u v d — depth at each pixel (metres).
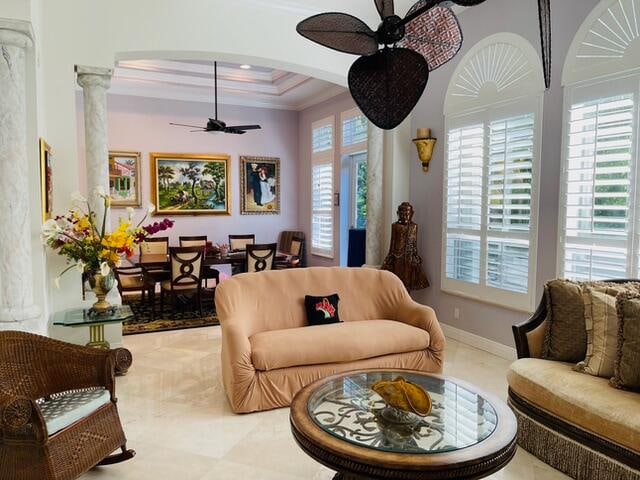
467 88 4.78
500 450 1.88
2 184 3.27
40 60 3.97
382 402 2.34
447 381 2.61
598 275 3.54
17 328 3.31
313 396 2.37
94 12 4.31
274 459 2.69
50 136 4.20
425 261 5.48
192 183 8.54
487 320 4.66
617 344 2.49
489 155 4.51
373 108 2.28
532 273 4.10
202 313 6.30
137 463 2.64
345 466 1.83
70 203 4.28
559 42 3.82
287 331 3.62
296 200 9.49
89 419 2.37
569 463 2.47
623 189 3.36
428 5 1.95
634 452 2.12
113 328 4.50
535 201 4.06
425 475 1.75
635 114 3.26
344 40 2.22
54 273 4.25
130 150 8.04
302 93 8.27
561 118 3.82
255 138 9.05
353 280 4.27
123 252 3.86
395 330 3.72
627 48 3.30
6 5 3.14
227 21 4.75
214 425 3.10
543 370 2.72
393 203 5.70
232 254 7.07
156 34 4.51
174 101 8.33
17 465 2.13
